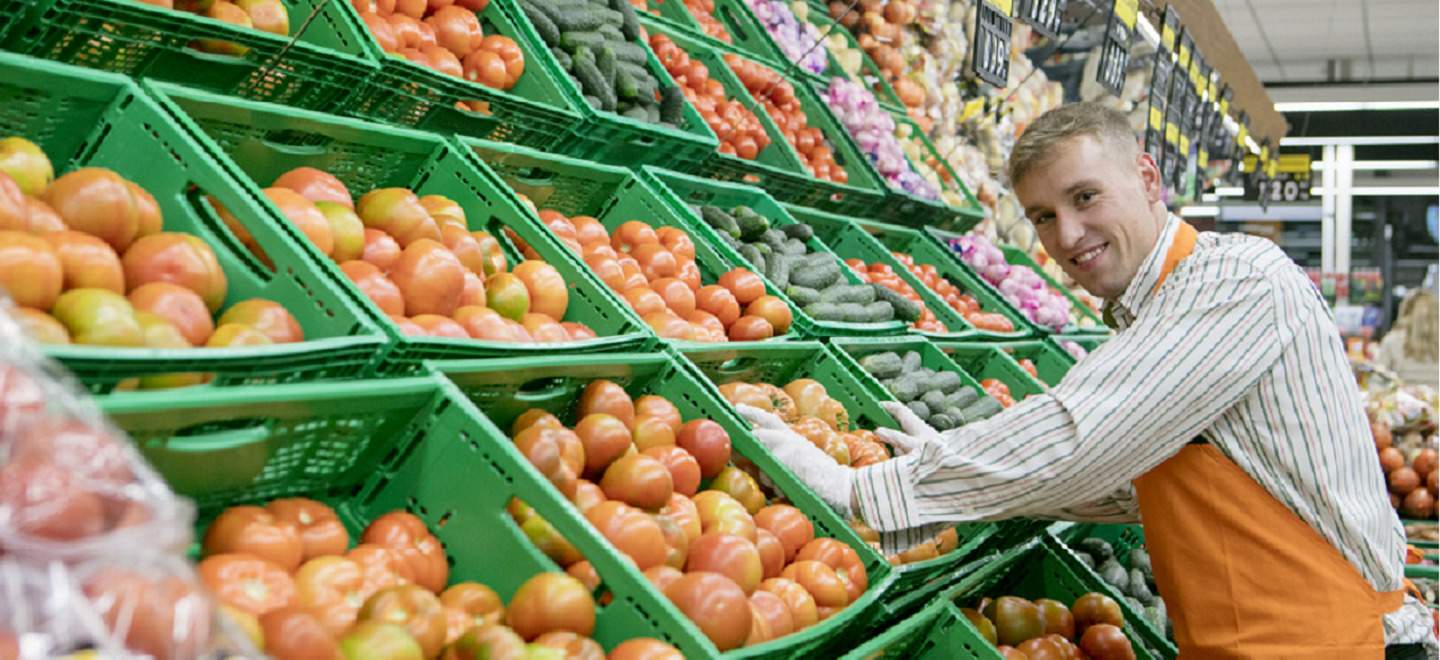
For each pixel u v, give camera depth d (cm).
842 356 362
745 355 323
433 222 251
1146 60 699
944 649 280
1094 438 247
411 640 154
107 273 172
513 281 261
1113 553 427
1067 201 266
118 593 90
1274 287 248
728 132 455
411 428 207
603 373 260
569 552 204
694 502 243
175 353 163
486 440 203
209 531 170
